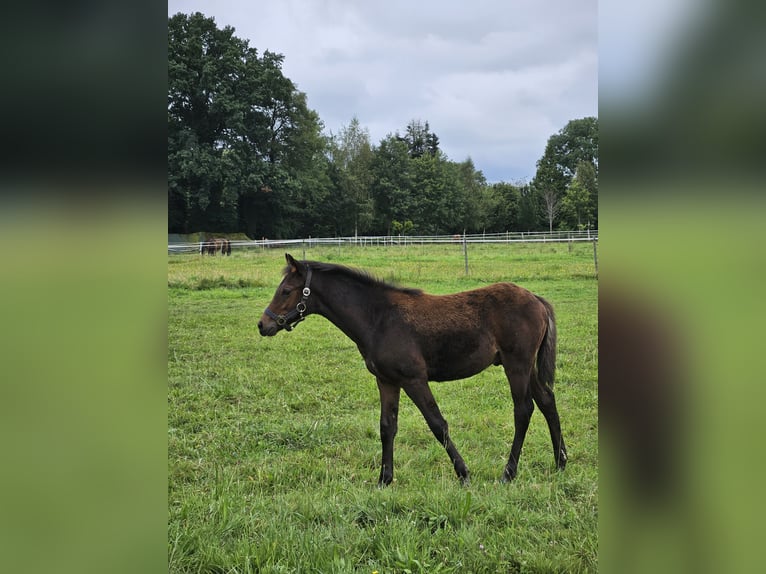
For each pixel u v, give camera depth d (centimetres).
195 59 3491
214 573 251
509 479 381
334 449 441
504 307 414
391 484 378
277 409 526
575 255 1914
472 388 595
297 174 4169
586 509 296
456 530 287
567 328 823
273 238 4269
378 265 1644
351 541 276
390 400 410
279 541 273
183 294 1245
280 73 3897
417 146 6512
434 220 5238
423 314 410
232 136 3706
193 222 3709
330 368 658
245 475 391
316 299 429
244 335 830
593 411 515
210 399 546
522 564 246
